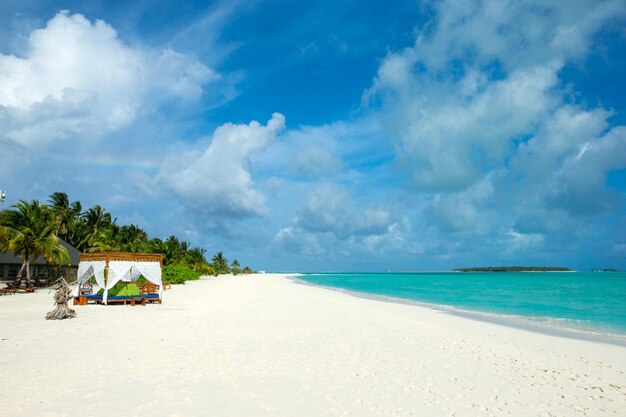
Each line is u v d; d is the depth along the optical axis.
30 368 11.12
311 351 13.96
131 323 19.45
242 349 14.04
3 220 40.22
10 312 22.75
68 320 20.05
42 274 49.78
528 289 68.19
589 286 79.31
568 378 11.52
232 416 8.09
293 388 9.91
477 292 59.75
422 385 10.39
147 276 29.84
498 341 17.05
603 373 12.19
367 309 28.80
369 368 11.89
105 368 11.27
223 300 34.34
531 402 9.41
